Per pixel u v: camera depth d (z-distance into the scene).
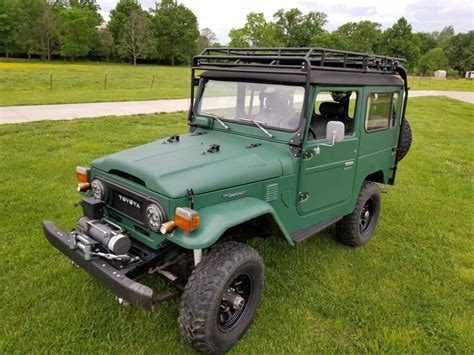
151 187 2.70
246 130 3.60
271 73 3.39
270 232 3.18
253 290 2.99
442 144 10.94
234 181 2.89
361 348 2.98
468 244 4.83
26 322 3.01
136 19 69.00
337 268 4.08
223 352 2.82
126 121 11.03
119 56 71.00
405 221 5.44
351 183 4.11
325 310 3.37
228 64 3.71
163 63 77.00
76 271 3.69
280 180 3.25
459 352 3.01
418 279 3.98
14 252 4.00
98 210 3.11
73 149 7.86
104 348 2.82
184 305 2.59
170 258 2.96
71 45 62.19
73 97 15.47
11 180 5.98
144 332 2.98
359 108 3.89
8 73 29.16
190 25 76.69
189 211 2.46
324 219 3.91
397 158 5.05
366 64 3.89
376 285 3.81
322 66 3.42
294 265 4.06
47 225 3.13
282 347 2.93
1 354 2.70
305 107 3.22
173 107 14.45
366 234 4.68
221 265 2.64
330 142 3.56
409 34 77.50
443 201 6.32
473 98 28.20
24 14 60.09
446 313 3.46
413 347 3.01
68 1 81.31
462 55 93.25
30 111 11.75
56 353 2.75
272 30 63.72
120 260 2.70
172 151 3.21
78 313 3.13
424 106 20.39
